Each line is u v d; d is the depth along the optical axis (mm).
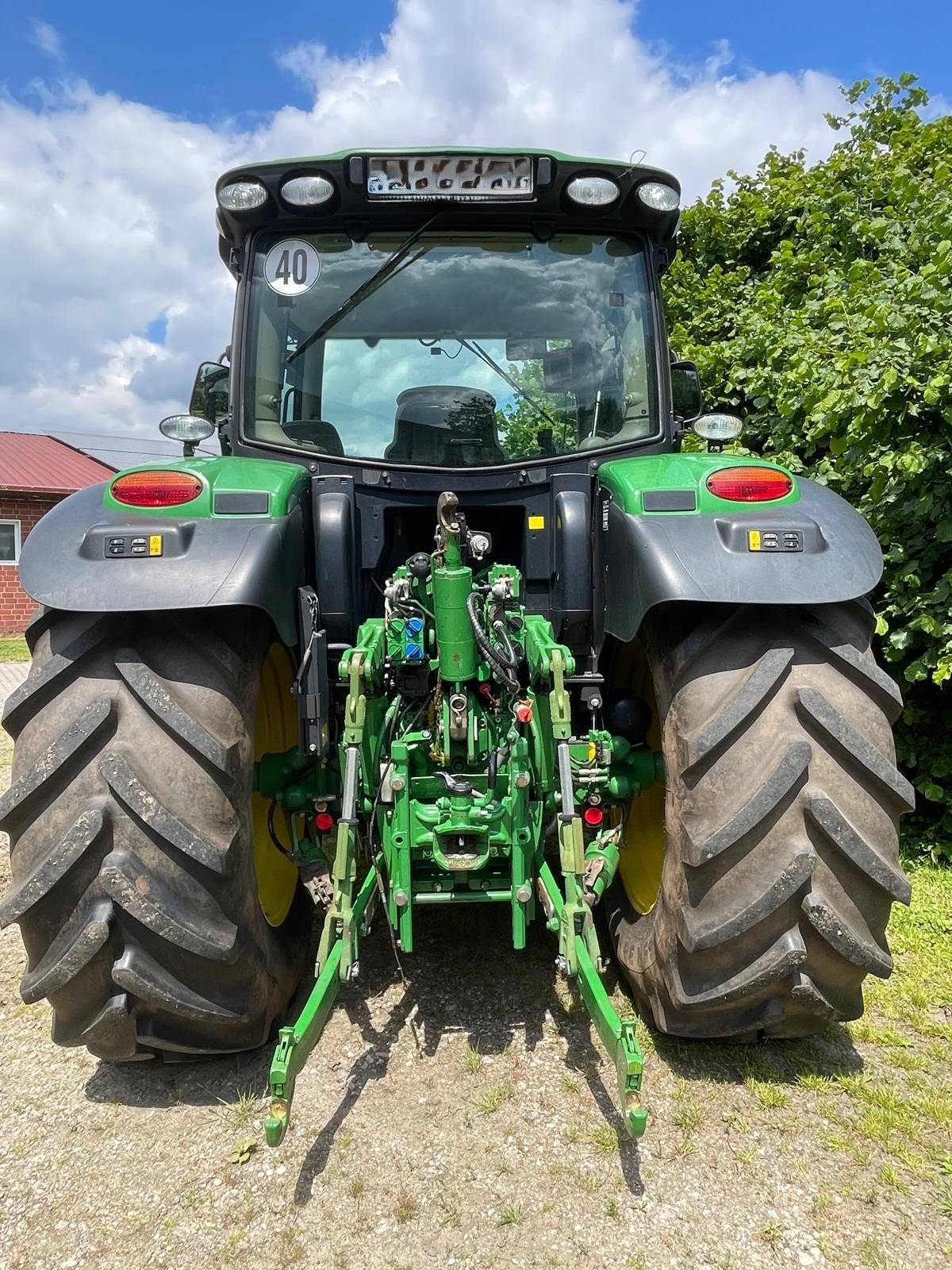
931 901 3318
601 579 2729
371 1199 1903
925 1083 2262
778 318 5301
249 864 2172
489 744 2391
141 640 2104
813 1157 2008
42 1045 2514
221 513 2209
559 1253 1759
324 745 2424
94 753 2014
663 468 2416
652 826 2871
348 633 2734
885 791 2053
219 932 2021
